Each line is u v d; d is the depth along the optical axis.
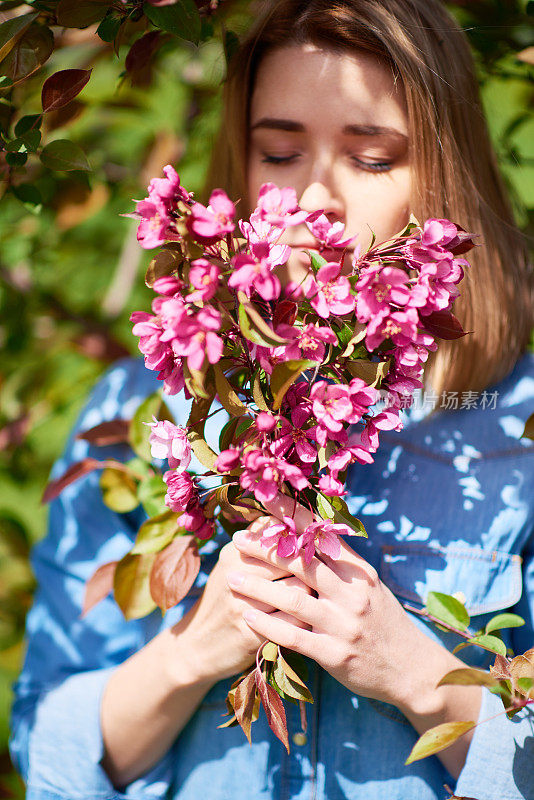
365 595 0.96
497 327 1.21
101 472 1.27
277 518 0.93
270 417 0.82
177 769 1.15
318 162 1.06
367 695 0.99
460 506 1.13
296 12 1.09
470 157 1.24
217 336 0.84
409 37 1.09
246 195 1.24
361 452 0.87
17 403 2.22
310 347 0.85
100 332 2.20
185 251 0.83
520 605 1.16
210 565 1.15
